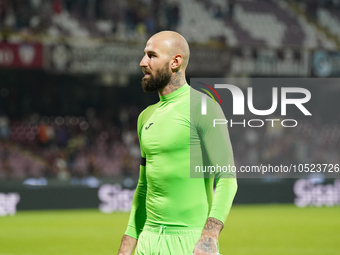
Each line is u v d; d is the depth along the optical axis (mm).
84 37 59062
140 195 9664
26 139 64938
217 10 72625
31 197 51781
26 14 58812
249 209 55312
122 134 70250
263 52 65750
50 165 63531
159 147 8680
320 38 74375
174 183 8602
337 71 68000
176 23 69250
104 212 52469
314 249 33031
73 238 36938
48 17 60406
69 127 68625
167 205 8648
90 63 58812
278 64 66375
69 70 57844
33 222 45062
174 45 8766
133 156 68625
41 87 69750
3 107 67875
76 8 63125
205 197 8734
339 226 43375
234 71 64438
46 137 65562
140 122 9469
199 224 8648
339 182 60312
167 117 8742
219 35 69812
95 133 69062
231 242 35719
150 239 8773
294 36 73375
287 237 37812
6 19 57062
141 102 74500
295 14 76188
